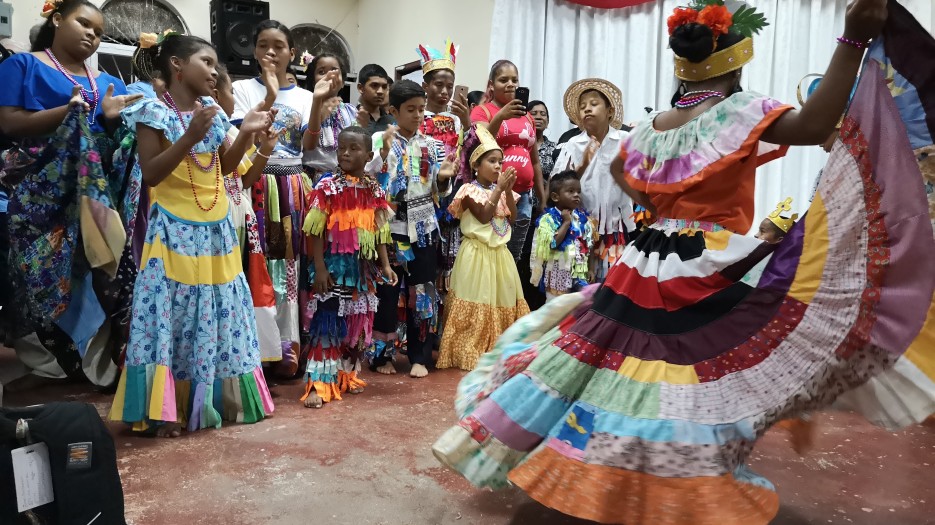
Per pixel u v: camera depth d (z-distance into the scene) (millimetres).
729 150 2062
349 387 3779
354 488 2455
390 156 4168
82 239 3516
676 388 1996
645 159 2279
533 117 5617
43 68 3621
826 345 1977
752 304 2033
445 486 2480
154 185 2936
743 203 2135
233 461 2713
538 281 4832
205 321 3092
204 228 3104
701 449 1918
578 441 2023
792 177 6277
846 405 2004
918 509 2336
